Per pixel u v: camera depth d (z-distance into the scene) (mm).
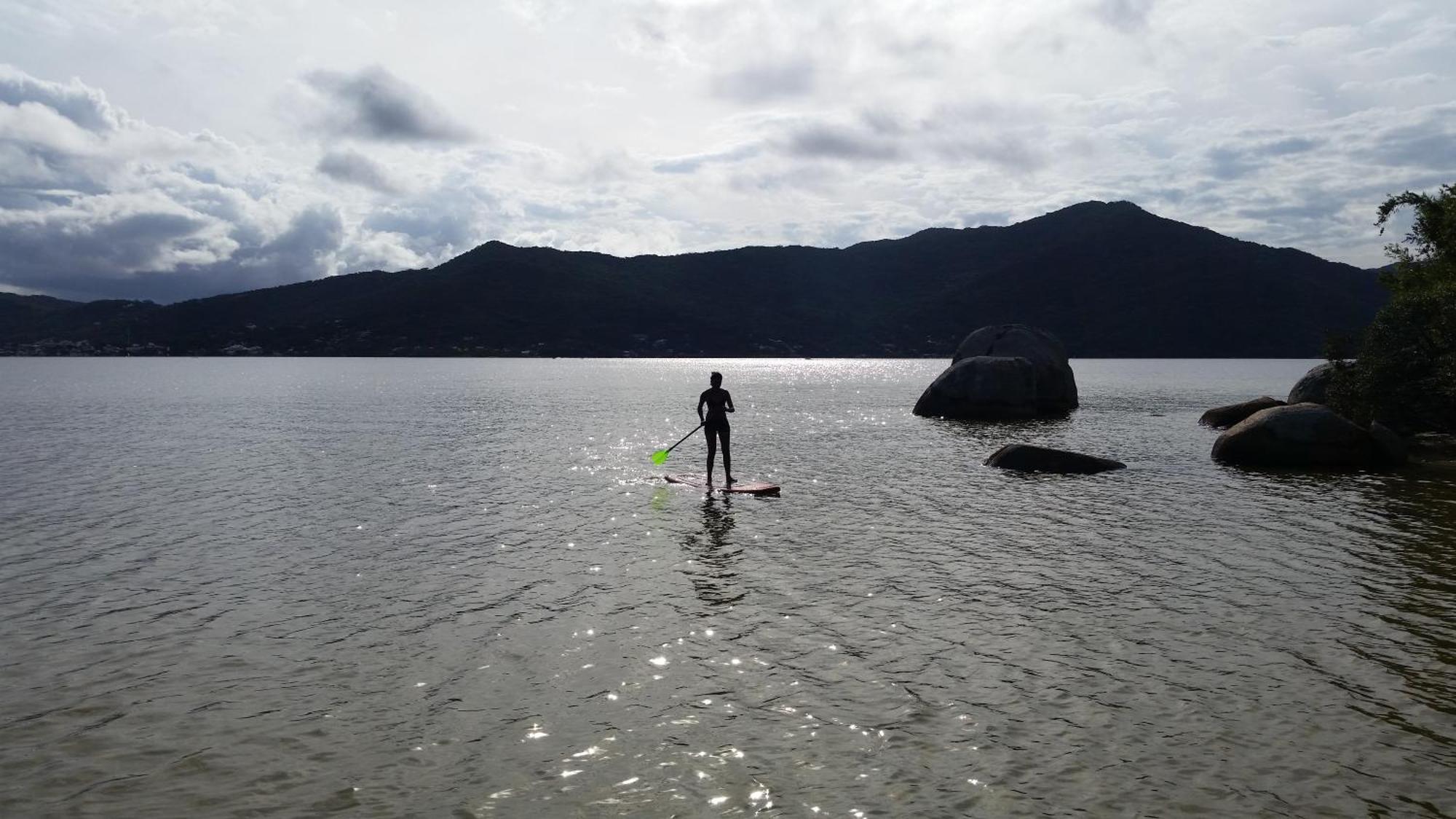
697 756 6301
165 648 8531
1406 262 32312
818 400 55281
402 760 6238
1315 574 11344
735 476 20766
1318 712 7004
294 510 16125
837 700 7281
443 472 21328
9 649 8500
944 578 11172
